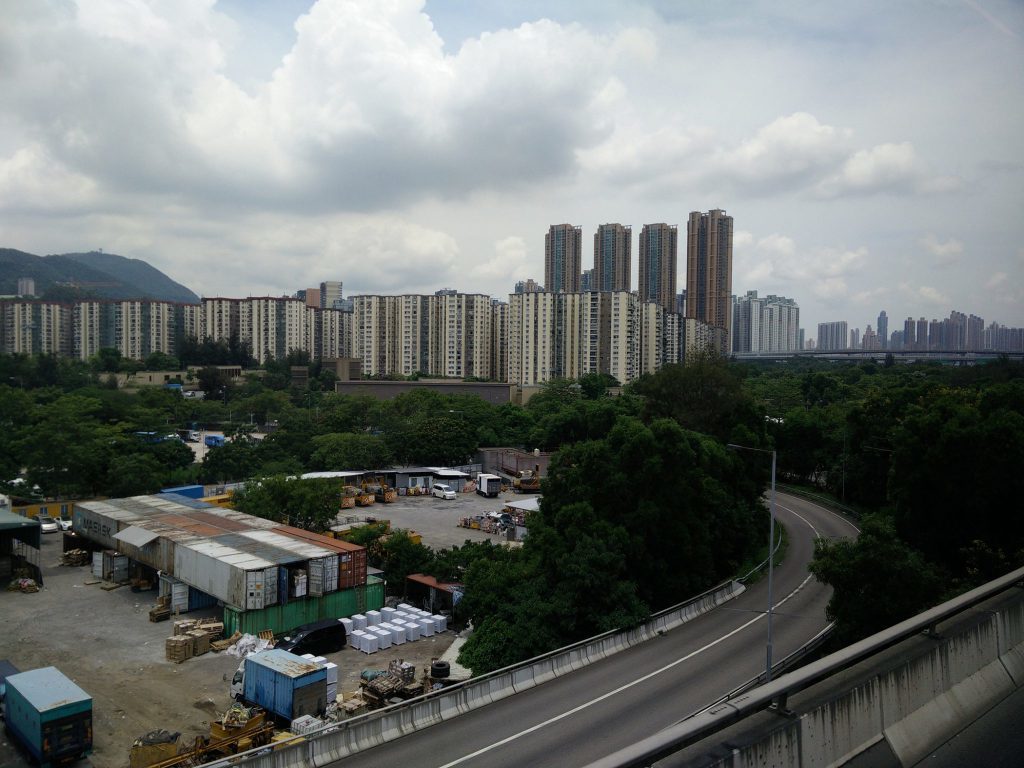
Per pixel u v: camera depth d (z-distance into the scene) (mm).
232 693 25656
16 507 53469
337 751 17219
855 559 24562
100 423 81125
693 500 36156
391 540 39375
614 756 6734
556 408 98750
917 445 32781
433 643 32094
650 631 27797
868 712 9516
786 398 101000
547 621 28047
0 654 29031
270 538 36969
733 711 7750
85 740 21312
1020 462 28703
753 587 35406
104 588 38125
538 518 37031
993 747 10047
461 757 17141
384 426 83500
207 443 93938
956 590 26328
